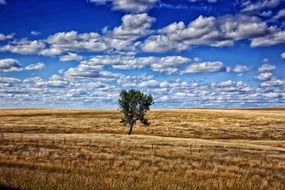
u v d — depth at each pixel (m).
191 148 54.16
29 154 39.12
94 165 32.84
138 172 29.78
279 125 123.00
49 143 51.09
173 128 114.81
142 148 51.03
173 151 48.94
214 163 39.28
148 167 34.09
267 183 24.83
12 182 16.14
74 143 52.88
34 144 48.50
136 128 113.94
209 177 29.66
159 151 48.12
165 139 68.38
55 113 160.00
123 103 91.44
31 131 101.50
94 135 71.12
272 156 50.41
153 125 119.94
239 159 43.78
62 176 20.05
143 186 17.44
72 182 16.86
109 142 57.50
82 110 186.62
